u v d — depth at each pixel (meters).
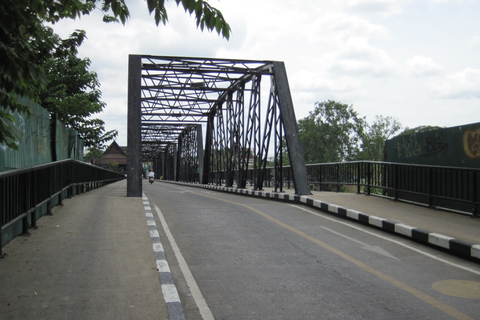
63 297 4.45
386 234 8.67
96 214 9.72
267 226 9.38
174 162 63.50
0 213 5.80
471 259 6.68
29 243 6.70
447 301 4.77
